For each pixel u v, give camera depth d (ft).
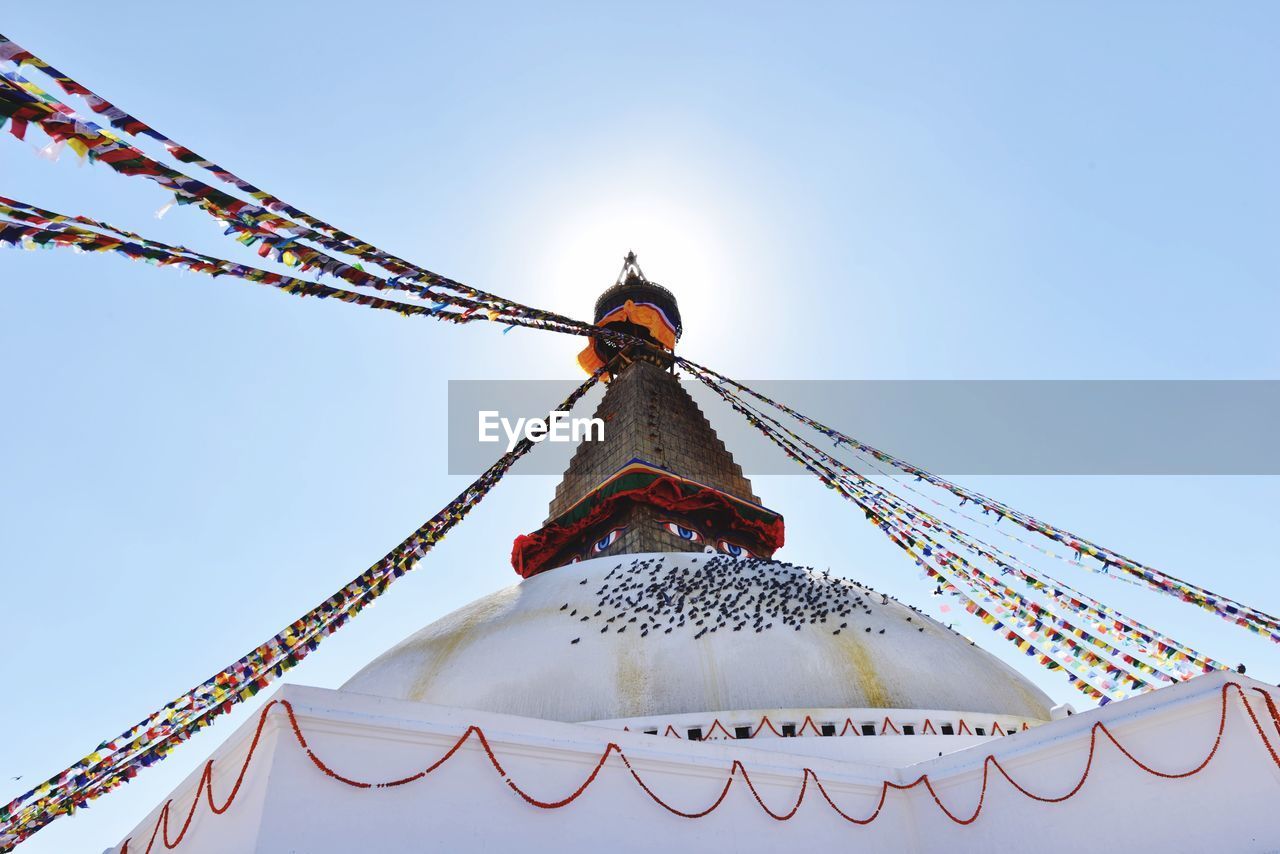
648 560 61.05
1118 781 32.07
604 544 75.97
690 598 53.26
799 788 35.86
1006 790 35.14
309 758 26.17
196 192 18.92
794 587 56.85
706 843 32.37
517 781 29.68
